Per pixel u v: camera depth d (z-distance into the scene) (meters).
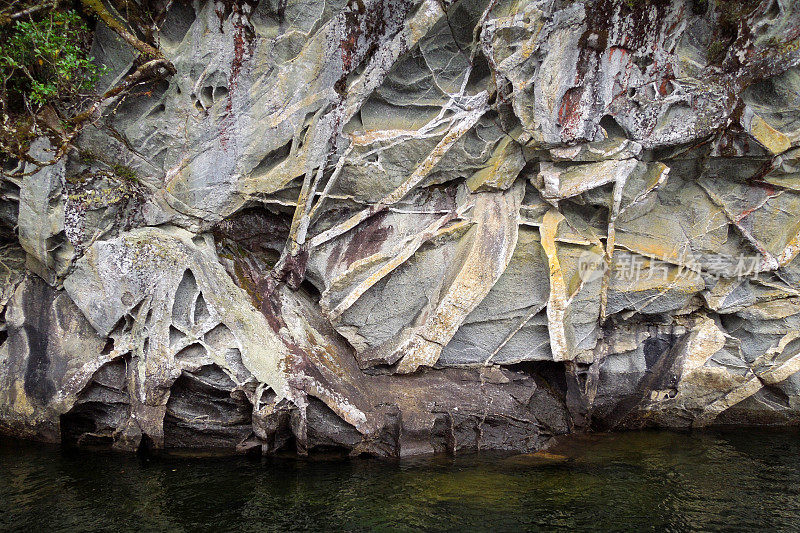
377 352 7.10
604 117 6.52
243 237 7.30
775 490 6.02
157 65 6.43
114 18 6.40
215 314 6.52
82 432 6.82
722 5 6.21
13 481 5.88
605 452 7.00
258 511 5.40
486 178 6.86
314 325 7.24
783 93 6.50
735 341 7.59
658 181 6.59
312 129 6.65
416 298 7.14
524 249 6.97
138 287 6.54
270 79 6.59
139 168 6.87
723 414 7.84
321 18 6.46
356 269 6.92
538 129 6.43
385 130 6.77
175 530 5.07
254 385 6.51
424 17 6.35
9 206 7.00
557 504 5.63
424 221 7.19
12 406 6.70
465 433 6.94
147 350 6.51
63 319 6.85
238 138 6.71
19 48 6.08
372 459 6.62
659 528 5.25
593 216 7.07
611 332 7.68
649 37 6.21
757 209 7.05
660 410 7.81
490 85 6.63
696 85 6.36
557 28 6.11
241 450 6.70
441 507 5.53
